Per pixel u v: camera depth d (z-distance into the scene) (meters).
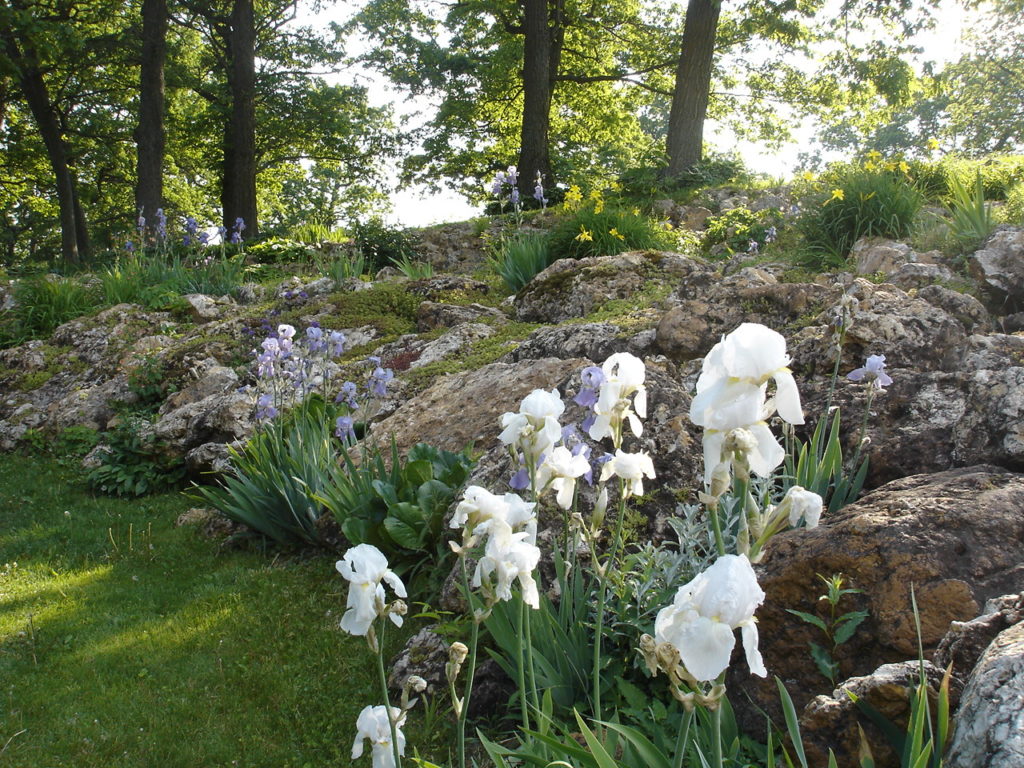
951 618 3.03
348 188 37.19
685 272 9.09
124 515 7.28
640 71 23.81
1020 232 6.68
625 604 3.56
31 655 4.75
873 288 5.81
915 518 3.36
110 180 31.08
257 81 25.34
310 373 6.73
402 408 6.74
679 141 18.34
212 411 7.89
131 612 5.24
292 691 4.19
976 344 5.03
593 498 4.29
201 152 29.94
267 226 40.38
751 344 1.71
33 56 22.03
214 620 5.00
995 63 34.50
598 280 8.98
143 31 21.25
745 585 1.56
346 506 5.31
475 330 8.81
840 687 2.72
